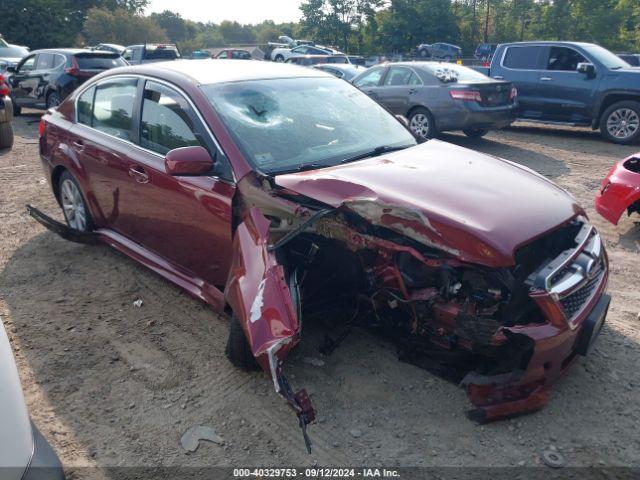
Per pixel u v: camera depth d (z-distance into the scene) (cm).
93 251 533
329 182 317
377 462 278
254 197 336
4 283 471
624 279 471
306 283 351
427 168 350
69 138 507
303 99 423
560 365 296
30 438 197
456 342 306
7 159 927
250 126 377
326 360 355
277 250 313
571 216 319
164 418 312
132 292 454
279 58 3325
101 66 1337
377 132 424
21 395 204
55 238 569
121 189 445
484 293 291
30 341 386
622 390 327
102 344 383
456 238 280
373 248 317
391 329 347
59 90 1309
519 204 310
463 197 308
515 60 1184
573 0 4262
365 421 305
